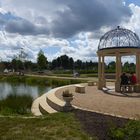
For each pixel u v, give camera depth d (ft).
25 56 301.63
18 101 71.82
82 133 29.40
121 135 26.81
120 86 72.49
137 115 35.73
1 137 28.84
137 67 77.30
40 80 164.96
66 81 137.69
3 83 168.25
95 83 97.96
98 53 81.76
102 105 47.19
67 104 43.34
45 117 38.04
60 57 391.65
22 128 32.24
